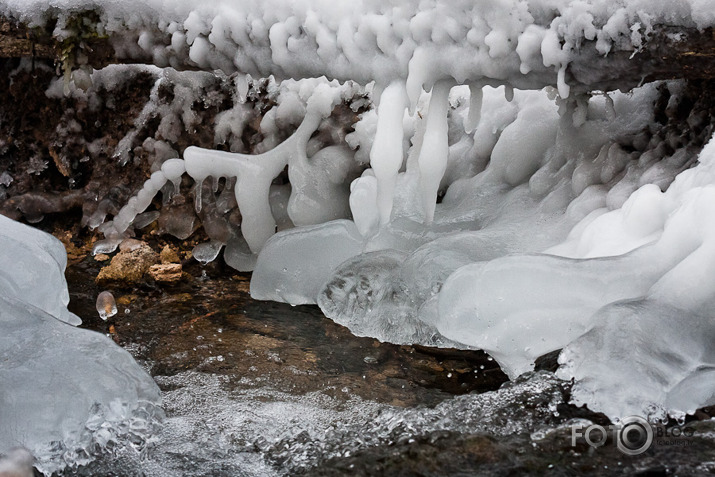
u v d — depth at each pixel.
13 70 3.58
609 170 2.68
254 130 3.42
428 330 2.65
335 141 3.31
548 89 2.77
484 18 2.39
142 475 1.92
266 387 2.43
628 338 1.93
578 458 1.74
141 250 3.34
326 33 2.63
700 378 1.89
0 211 3.56
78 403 1.99
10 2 3.05
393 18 2.50
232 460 1.98
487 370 2.50
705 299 1.97
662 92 2.84
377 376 2.50
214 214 3.42
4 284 2.28
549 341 2.18
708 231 2.00
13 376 1.99
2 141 3.63
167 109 3.51
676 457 1.71
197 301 3.07
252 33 2.76
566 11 2.29
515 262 2.22
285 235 3.07
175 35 2.93
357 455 1.88
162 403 2.28
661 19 2.20
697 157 2.40
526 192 2.89
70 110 3.60
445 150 2.62
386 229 2.96
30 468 1.88
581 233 2.46
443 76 2.54
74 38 3.03
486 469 1.75
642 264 2.10
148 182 3.33
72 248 3.51
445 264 2.59
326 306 2.88
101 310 2.94
